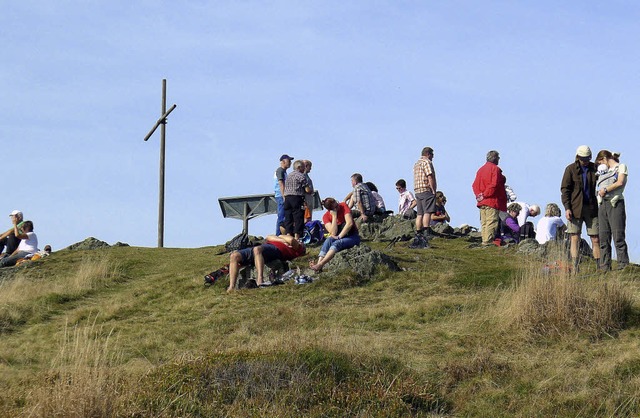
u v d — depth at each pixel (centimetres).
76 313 1600
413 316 1398
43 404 1029
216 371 1114
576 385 1102
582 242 1808
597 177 1582
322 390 1077
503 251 1903
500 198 2002
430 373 1155
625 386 1084
